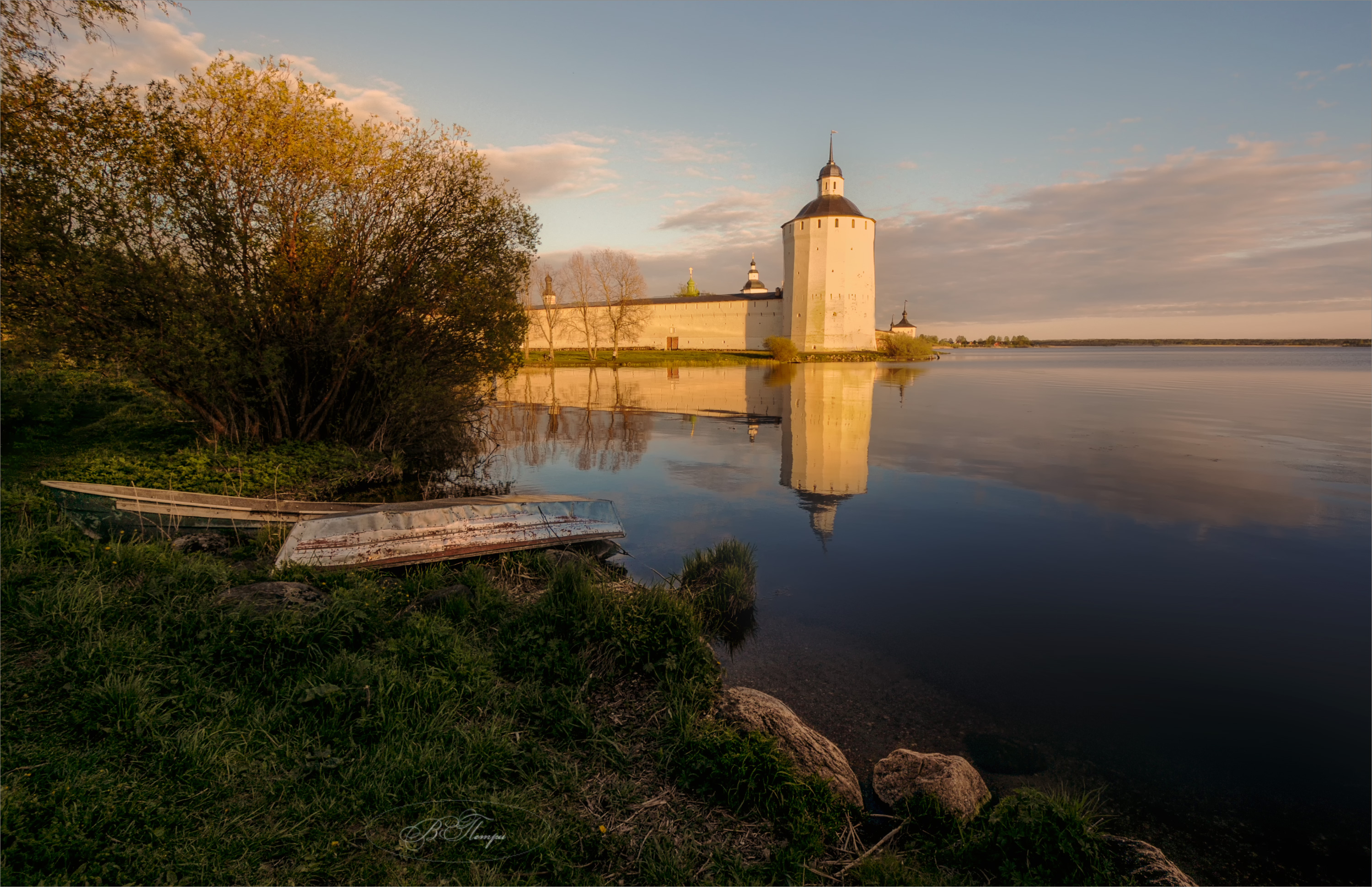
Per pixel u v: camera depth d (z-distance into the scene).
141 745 3.24
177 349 9.54
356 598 5.11
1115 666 5.40
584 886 2.74
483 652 4.80
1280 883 3.20
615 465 14.03
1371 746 4.30
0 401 11.79
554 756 3.69
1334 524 9.65
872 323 80.56
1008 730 4.47
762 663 5.40
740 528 9.33
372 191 10.91
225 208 9.93
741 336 87.25
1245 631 6.07
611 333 85.44
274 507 7.96
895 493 11.53
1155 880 2.88
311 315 10.84
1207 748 4.29
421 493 11.06
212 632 4.21
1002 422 21.75
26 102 8.30
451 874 2.70
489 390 16.94
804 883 2.89
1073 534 9.08
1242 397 31.33
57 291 8.76
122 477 8.95
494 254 12.17
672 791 3.51
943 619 6.31
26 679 3.61
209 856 2.63
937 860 3.13
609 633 5.01
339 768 3.29
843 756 3.93
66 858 2.47
